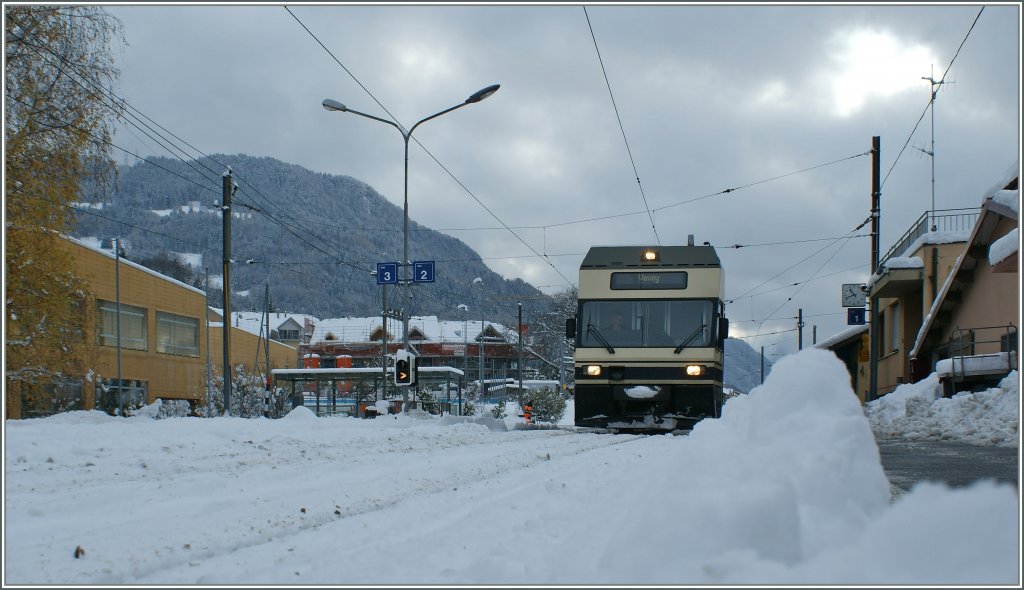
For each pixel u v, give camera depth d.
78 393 36.38
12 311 22.95
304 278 140.88
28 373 24.88
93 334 29.94
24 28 21.70
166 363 50.44
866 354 47.44
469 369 109.62
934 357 33.19
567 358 94.69
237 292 137.62
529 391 55.47
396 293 49.69
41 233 23.09
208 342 48.38
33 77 21.91
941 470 9.51
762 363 77.69
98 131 23.06
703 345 17.95
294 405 47.88
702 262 18.52
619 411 18.23
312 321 133.00
